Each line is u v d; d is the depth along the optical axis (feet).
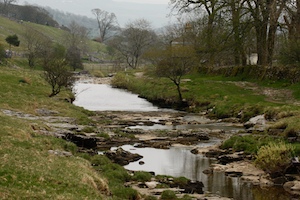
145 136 97.40
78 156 64.54
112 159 73.51
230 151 79.92
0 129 64.08
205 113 141.38
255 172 65.51
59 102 128.06
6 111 96.73
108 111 147.84
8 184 38.40
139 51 394.11
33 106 111.65
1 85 132.05
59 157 58.23
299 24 152.46
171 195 51.11
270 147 69.36
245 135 87.71
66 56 354.95
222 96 153.28
